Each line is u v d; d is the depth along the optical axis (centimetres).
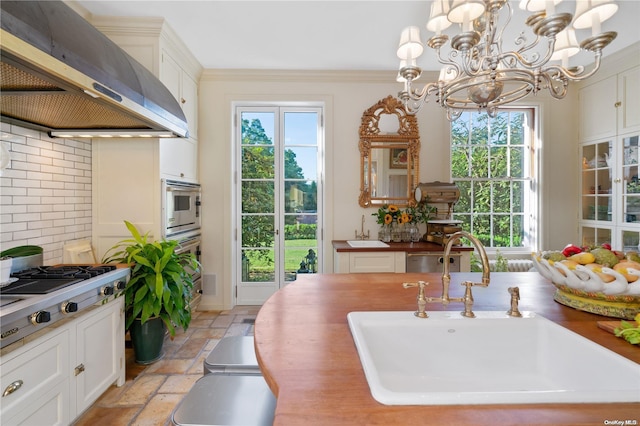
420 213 365
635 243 311
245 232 386
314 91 367
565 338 100
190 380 221
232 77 361
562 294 134
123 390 208
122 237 267
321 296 149
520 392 68
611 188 333
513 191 390
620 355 85
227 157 363
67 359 161
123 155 268
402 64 193
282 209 387
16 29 110
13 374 131
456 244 329
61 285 162
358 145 370
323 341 99
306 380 75
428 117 372
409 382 105
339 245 338
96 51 154
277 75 361
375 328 109
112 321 199
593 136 350
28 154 207
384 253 320
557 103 376
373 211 372
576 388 94
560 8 240
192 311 350
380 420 60
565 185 377
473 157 388
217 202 363
